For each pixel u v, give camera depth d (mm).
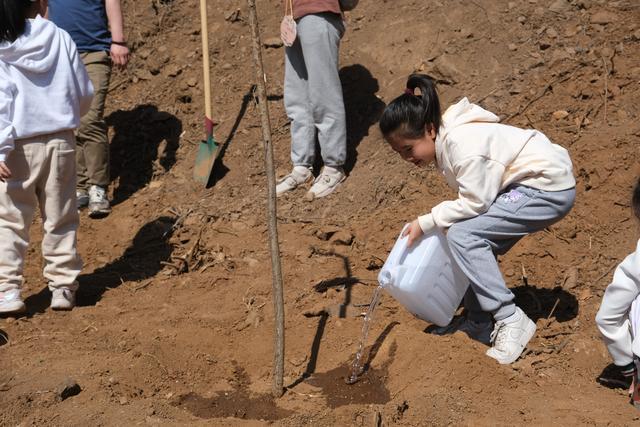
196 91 8344
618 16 7410
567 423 4219
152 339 5344
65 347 5266
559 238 5965
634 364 4484
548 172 4723
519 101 7016
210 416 4574
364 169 7129
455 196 6523
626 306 4391
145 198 7457
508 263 5895
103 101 7305
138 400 4629
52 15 7309
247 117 7977
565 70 7098
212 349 5324
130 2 9281
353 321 5418
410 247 4934
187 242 6797
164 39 8898
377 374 4852
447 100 7293
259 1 8961
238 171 7539
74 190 5746
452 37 7781
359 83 7812
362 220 6633
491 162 4668
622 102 6746
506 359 4824
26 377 4816
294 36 6816
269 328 5465
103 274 6516
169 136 8062
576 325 5238
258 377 5070
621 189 6117
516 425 4203
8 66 5352
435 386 4551
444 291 4996
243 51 8539
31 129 5398
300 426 4305
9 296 5633
